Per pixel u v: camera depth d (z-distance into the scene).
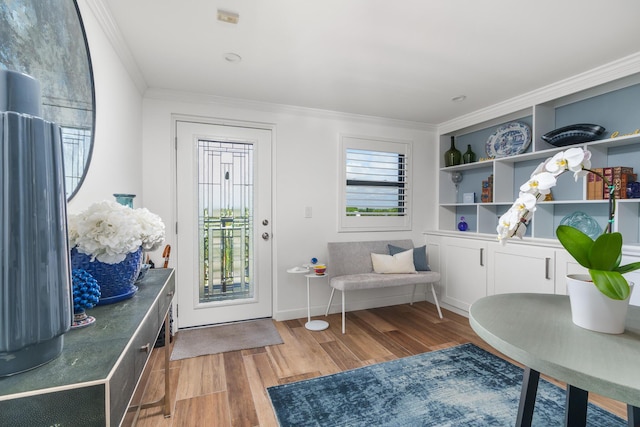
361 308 3.52
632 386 0.60
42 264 0.61
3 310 0.56
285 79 2.52
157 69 2.33
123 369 0.68
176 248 2.86
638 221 2.28
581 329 0.90
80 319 0.85
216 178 3.00
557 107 2.84
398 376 2.05
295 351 2.44
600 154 2.45
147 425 1.59
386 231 3.68
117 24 1.75
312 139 3.31
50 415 0.54
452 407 1.72
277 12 1.66
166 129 2.78
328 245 3.28
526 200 0.98
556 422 1.57
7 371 0.58
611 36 1.88
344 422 1.60
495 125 3.45
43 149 0.61
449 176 3.95
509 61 2.20
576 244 0.91
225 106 2.96
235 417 1.65
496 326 0.92
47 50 1.00
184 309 2.90
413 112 3.36
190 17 1.70
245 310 3.12
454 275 3.43
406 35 1.88
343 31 1.84
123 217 0.98
